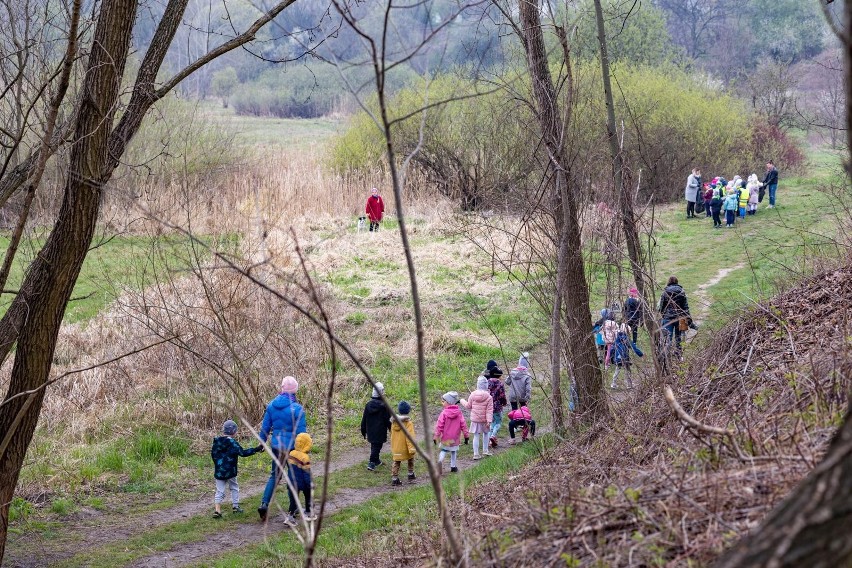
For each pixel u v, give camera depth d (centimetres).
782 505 286
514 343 1816
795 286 1125
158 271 1778
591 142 1413
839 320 836
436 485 416
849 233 1352
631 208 1173
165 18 863
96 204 805
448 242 2597
